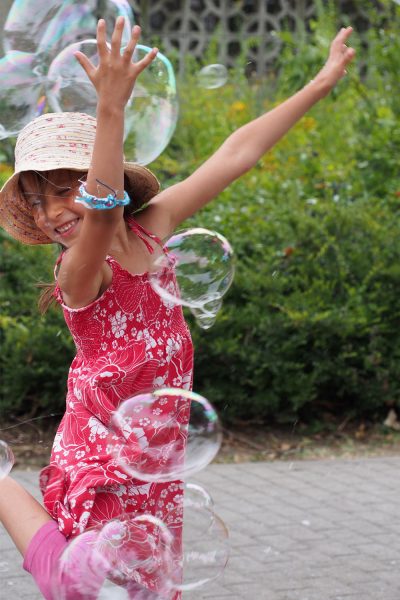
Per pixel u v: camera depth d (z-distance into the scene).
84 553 3.00
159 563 3.16
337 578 4.93
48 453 6.85
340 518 5.82
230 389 7.36
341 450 7.27
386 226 8.12
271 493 6.29
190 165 10.14
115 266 3.24
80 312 3.25
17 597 4.62
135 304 3.27
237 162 3.78
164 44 14.56
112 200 2.91
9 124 4.44
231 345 7.19
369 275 7.59
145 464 3.17
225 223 8.12
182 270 3.69
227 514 5.86
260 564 5.09
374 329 7.44
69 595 2.98
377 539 5.50
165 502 3.32
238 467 6.84
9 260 7.68
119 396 3.27
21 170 3.22
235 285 7.59
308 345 7.44
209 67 5.64
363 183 9.37
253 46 14.81
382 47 10.04
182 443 3.29
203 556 3.42
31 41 4.38
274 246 7.88
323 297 7.57
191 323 7.29
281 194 9.03
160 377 3.30
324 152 10.62
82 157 3.22
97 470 3.15
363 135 10.09
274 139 3.84
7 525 3.17
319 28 11.14
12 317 7.44
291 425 7.59
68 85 4.23
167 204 3.66
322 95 3.89
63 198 3.23
